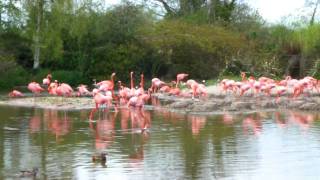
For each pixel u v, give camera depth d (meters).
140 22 52.50
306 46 49.62
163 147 17.62
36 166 15.22
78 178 13.94
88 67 50.12
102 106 30.12
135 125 22.73
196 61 50.75
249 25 57.19
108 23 50.78
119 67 49.81
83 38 50.38
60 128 22.06
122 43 50.84
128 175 14.16
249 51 50.09
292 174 14.10
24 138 19.66
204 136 19.62
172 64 51.09
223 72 48.16
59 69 51.91
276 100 31.06
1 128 22.16
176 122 23.53
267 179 13.70
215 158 15.96
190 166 15.02
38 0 48.88
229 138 19.14
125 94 30.92
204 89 33.28
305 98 32.44
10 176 14.24
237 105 28.45
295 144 17.86
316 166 14.86
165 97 36.59
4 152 17.17
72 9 49.97
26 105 31.69
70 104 31.41
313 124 22.48
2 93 41.84
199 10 58.88
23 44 51.84
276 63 49.84
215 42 50.16
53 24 49.44
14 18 50.19
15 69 47.78
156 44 50.22
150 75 51.31
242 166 14.96
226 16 59.12
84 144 18.34
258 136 19.50
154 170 14.63
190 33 50.69
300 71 49.94
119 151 17.11
